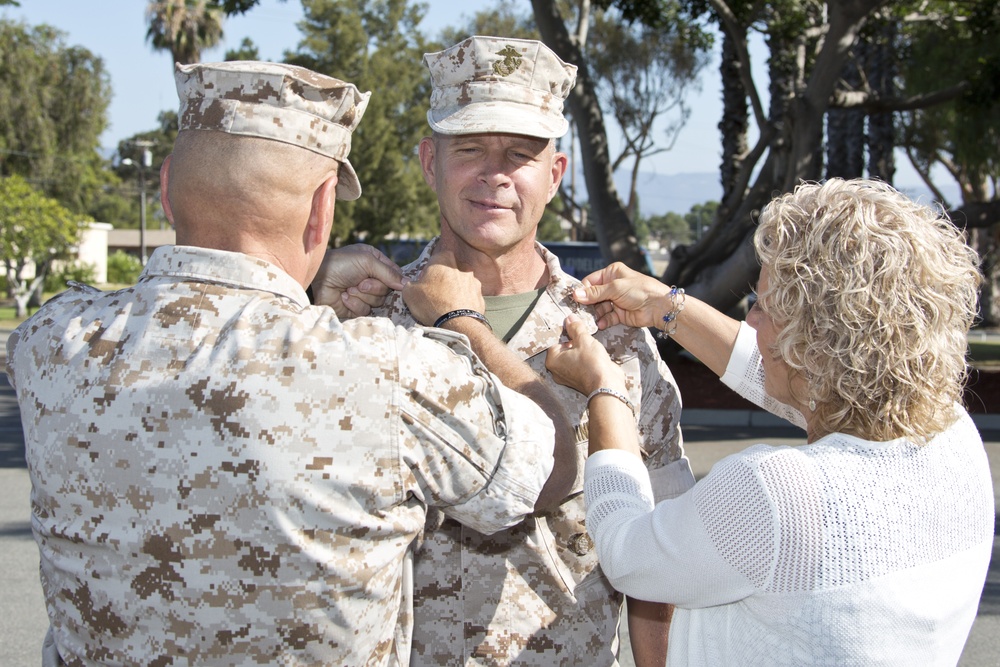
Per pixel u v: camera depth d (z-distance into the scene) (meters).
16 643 3.84
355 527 1.38
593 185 11.92
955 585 1.41
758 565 1.38
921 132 23.05
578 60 11.49
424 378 1.43
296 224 1.50
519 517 1.53
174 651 1.34
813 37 11.76
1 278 38.91
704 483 1.46
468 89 1.91
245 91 1.45
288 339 1.39
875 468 1.38
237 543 1.33
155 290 1.46
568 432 1.72
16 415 10.05
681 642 1.57
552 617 1.88
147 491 1.34
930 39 17.20
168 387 1.36
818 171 12.05
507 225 1.92
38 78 34.91
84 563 1.39
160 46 32.41
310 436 1.35
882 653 1.35
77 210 36.78
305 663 1.37
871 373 1.38
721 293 11.48
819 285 1.39
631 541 1.52
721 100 14.05
